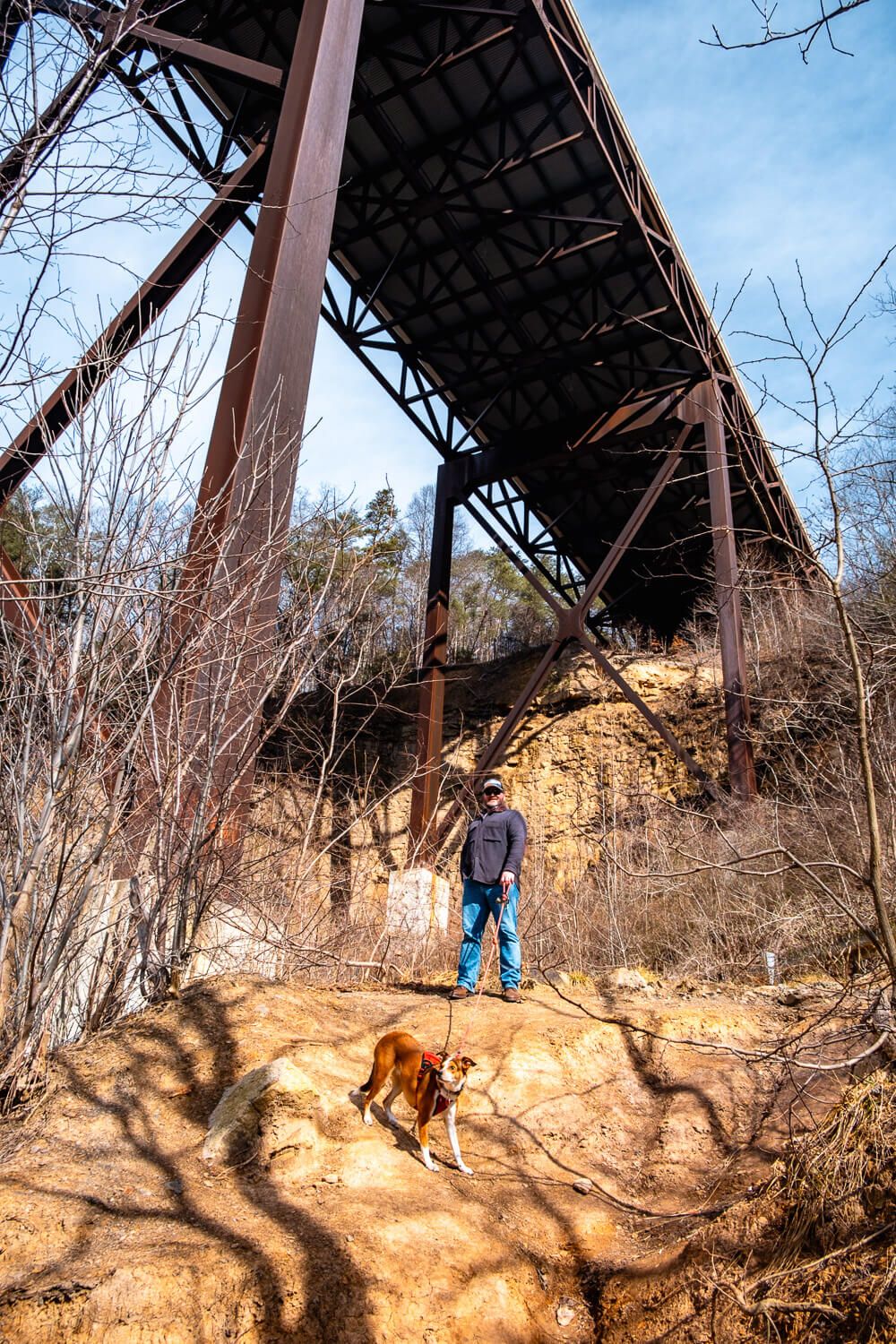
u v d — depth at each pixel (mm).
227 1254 3451
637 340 18734
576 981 7957
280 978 6598
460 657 29641
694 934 10938
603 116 14641
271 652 6301
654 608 28859
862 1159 3738
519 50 13508
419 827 17250
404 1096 4652
